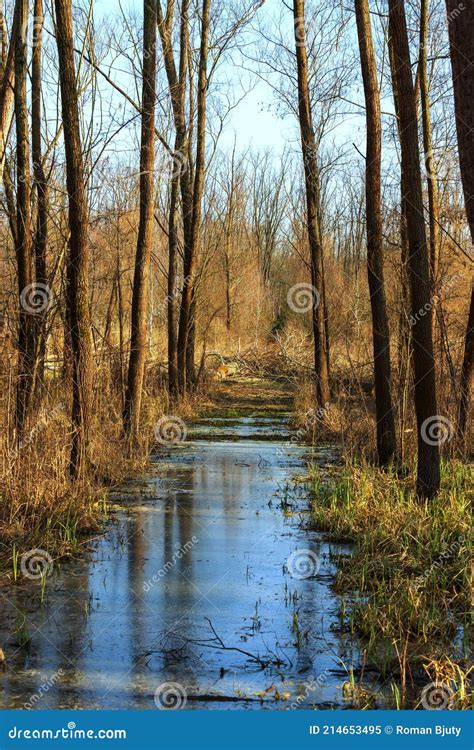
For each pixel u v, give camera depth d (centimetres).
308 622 640
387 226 1462
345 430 1486
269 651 584
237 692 523
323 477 1252
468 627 618
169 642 600
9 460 923
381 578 735
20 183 1123
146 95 1405
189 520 985
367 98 1200
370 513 936
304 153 1764
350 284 2664
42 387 1099
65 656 575
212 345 3706
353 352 2320
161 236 2747
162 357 2652
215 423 2005
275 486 1206
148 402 1781
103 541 885
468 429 1377
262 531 933
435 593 674
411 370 1342
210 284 3894
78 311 1042
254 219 5941
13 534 838
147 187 1420
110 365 1485
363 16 1193
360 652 582
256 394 2698
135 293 1422
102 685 530
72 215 1033
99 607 675
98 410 1301
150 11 1390
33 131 1173
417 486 1002
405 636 601
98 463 1194
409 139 991
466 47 473
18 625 633
